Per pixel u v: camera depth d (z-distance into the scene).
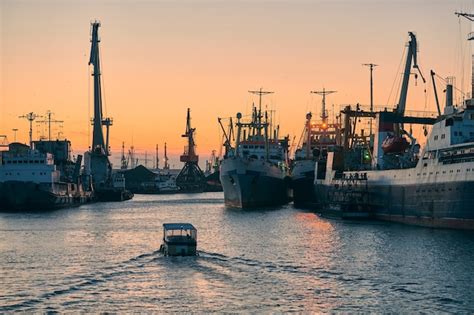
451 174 142.75
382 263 106.06
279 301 83.19
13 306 81.56
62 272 100.94
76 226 174.50
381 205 175.25
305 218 190.38
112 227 171.38
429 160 152.62
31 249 126.19
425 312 78.62
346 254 115.12
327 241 132.62
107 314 78.38
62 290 89.00
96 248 127.12
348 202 185.25
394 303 82.25
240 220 186.62
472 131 148.12
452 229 143.62
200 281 93.19
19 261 111.62
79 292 87.94
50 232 158.12
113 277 96.31
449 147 145.00
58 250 124.56
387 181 172.00
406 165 179.50
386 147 185.50
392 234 140.88
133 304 82.06
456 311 78.94
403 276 96.19
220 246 126.75
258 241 134.50
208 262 107.31
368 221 173.88
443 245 121.75
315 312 78.88
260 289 88.94
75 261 110.94
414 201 158.12
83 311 79.50
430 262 105.94
